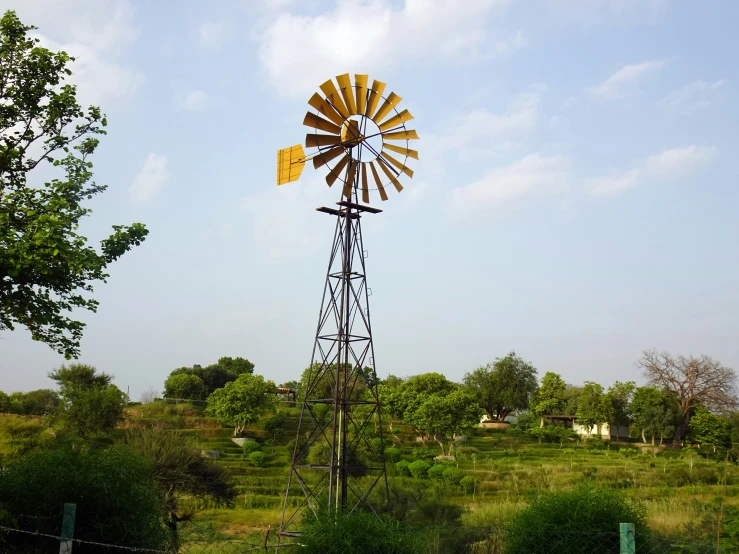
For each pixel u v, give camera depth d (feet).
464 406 205.16
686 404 239.91
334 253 68.03
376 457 112.88
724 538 32.17
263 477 147.43
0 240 42.34
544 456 191.42
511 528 28.12
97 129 50.88
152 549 28.35
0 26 47.14
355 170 67.72
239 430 203.41
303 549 26.25
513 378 286.87
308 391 66.80
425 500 80.64
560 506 27.25
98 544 26.27
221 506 105.40
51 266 43.19
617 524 26.18
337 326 66.18
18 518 26.68
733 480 114.11
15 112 47.57
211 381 316.60
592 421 241.14
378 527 26.40
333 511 27.78
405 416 222.69
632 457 187.93
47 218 42.70
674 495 103.50
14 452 109.81
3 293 43.75
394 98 67.10
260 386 207.72
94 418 151.94
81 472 28.35
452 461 170.91
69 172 50.52
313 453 145.38
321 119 66.23
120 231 49.49
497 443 223.92
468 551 37.78
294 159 68.49
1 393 206.39
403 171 67.56
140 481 31.83
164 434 86.33
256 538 61.72
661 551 29.09
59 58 48.08
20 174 49.01
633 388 255.50
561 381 271.69
